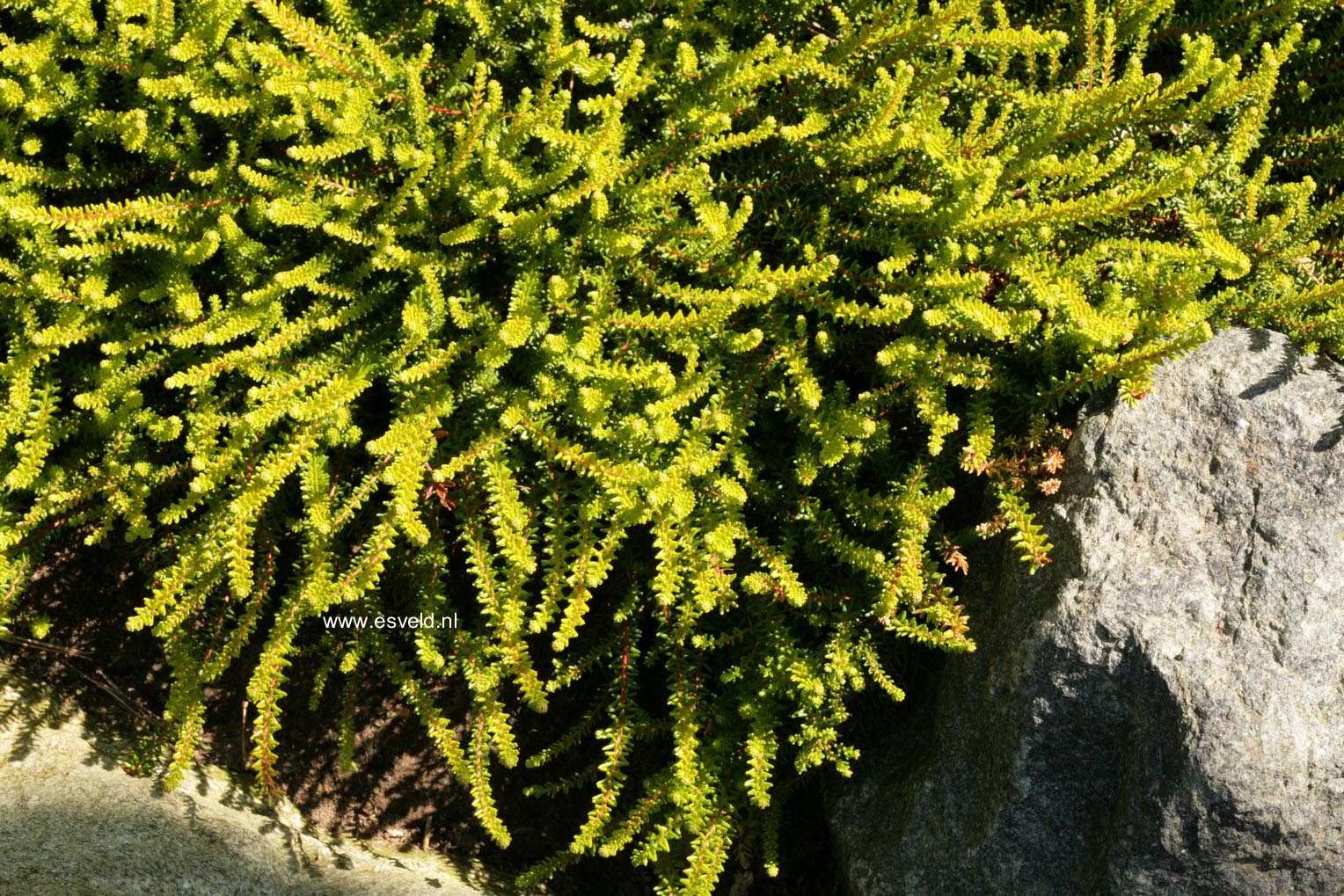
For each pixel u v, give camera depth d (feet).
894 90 4.63
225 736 5.09
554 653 5.15
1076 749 4.68
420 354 4.70
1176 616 4.61
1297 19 4.87
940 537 4.80
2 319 4.77
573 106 4.85
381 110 4.76
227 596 4.84
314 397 4.61
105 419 4.71
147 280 4.75
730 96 4.67
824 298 4.67
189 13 4.66
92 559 5.08
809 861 5.10
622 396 4.71
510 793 5.16
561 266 4.70
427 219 4.69
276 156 4.76
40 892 4.58
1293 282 4.74
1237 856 4.59
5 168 4.66
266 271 4.74
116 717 5.02
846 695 4.90
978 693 4.77
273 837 4.92
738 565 4.85
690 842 4.83
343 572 4.75
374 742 5.14
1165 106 4.68
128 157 4.83
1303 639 4.58
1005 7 4.92
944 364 4.67
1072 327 4.62
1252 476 4.63
